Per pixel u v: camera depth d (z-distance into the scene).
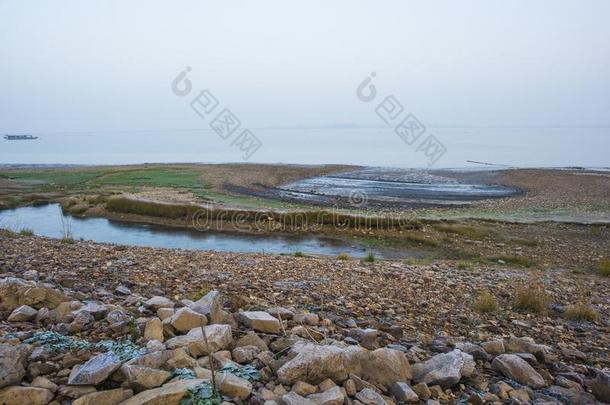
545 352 6.97
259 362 4.96
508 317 10.02
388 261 20.02
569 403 5.24
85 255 13.39
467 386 5.39
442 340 7.27
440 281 13.65
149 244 26.78
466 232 29.17
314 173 74.50
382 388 4.87
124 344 5.00
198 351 4.91
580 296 13.41
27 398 3.71
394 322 8.52
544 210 39.31
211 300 6.16
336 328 7.23
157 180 57.88
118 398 3.85
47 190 48.75
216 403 3.86
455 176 69.38
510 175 67.31
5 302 6.11
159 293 8.84
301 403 3.92
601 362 7.30
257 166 84.94
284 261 15.71
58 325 5.46
